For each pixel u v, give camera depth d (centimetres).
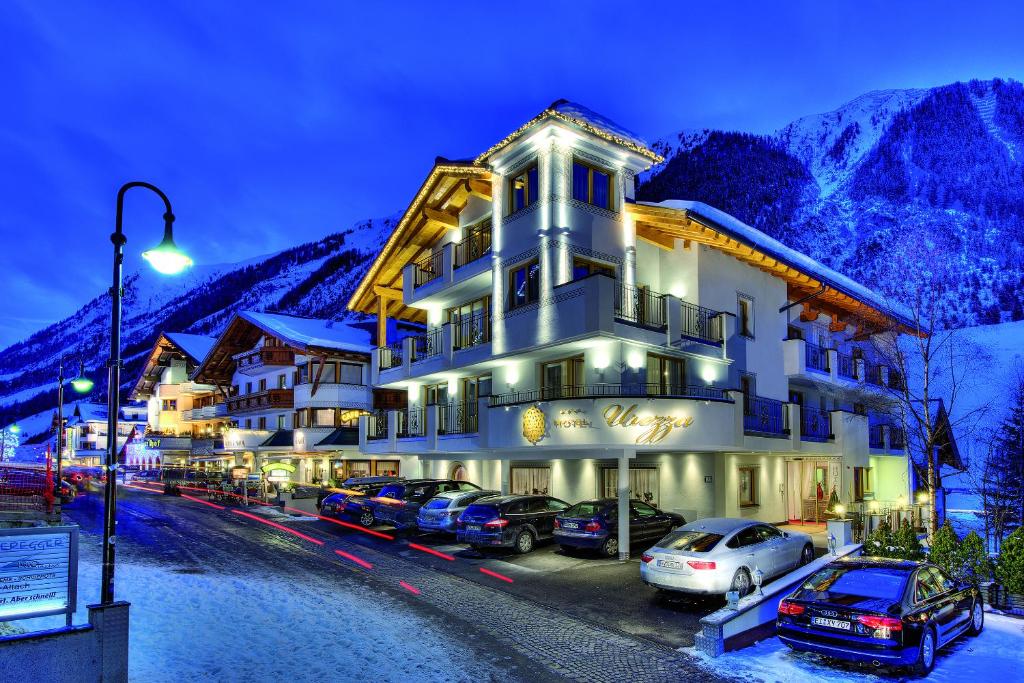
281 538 2158
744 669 980
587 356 2148
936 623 999
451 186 2645
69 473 5141
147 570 1588
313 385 4444
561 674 948
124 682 848
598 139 2214
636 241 2353
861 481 3275
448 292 2711
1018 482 2842
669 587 1330
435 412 2756
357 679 916
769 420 2430
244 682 898
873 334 2800
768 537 1459
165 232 1012
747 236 2505
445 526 2108
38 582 835
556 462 2508
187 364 6581
